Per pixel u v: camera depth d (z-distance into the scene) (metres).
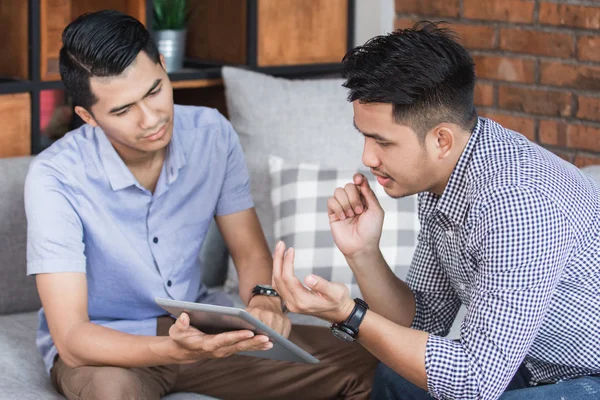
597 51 2.97
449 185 1.75
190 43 3.49
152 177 2.17
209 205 2.27
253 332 1.78
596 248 1.71
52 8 3.01
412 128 1.67
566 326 1.76
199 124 2.28
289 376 2.19
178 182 2.20
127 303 2.20
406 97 1.64
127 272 2.15
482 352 1.65
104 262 2.14
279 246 1.73
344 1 3.51
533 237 1.61
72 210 2.08
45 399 2.07
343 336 1.73
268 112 2.97
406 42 1.65
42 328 2.23
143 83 1.95
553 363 1.84
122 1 3.04
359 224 1.93
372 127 1.69
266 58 3.34
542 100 3.14
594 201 1.73
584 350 1.77
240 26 3.32
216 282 2.85
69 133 2.19
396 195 1.79
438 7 3.35
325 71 3.52
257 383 2.19
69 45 1.95
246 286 2.28
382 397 2.03
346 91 3.04
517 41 3.17
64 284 2.02
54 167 2.08
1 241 2.53
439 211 1.80
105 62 1.91
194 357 1.88
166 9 3.13
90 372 1.96
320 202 2.66
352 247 1.95
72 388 1.98
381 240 2.61
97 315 2.22
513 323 1.64
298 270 2.62
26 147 2.89
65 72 1.99
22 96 2.86
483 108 3.31
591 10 2.96
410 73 1.63
